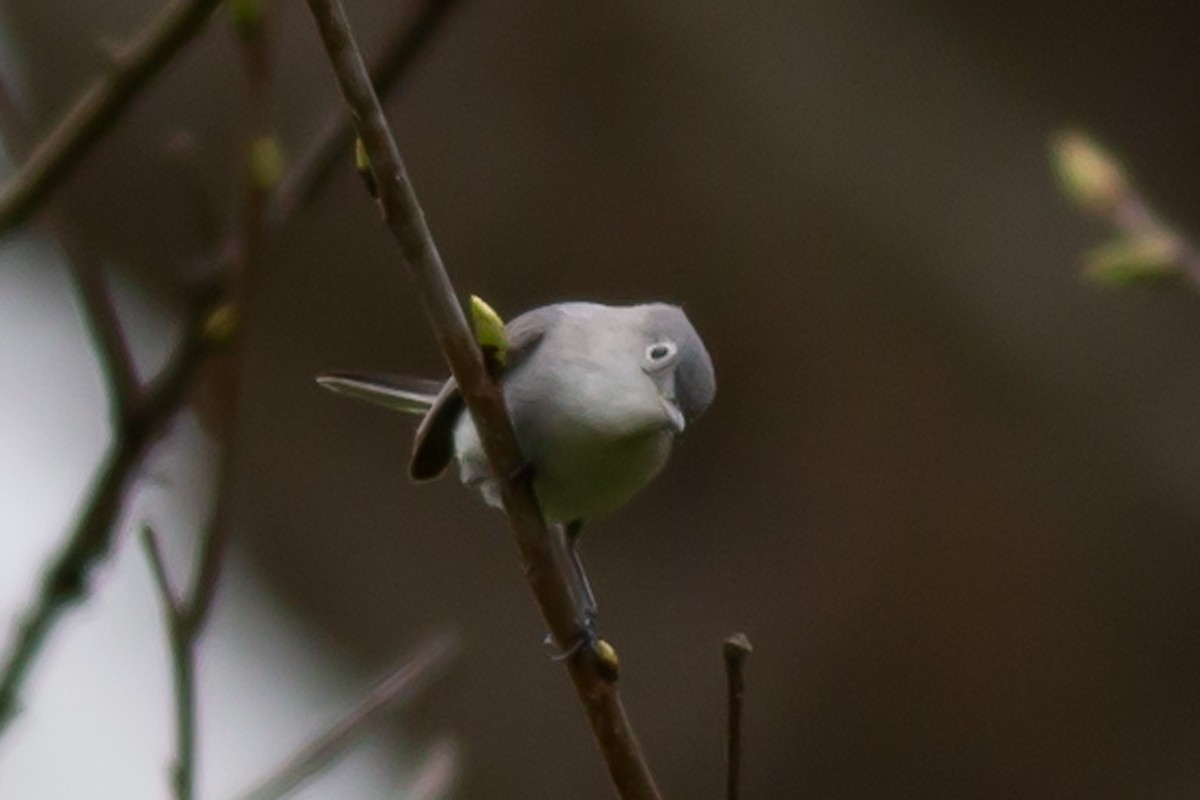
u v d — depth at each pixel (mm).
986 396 12578
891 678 12617
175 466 10320
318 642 12258
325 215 12086
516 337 7012
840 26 12250
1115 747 12609
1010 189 12266
